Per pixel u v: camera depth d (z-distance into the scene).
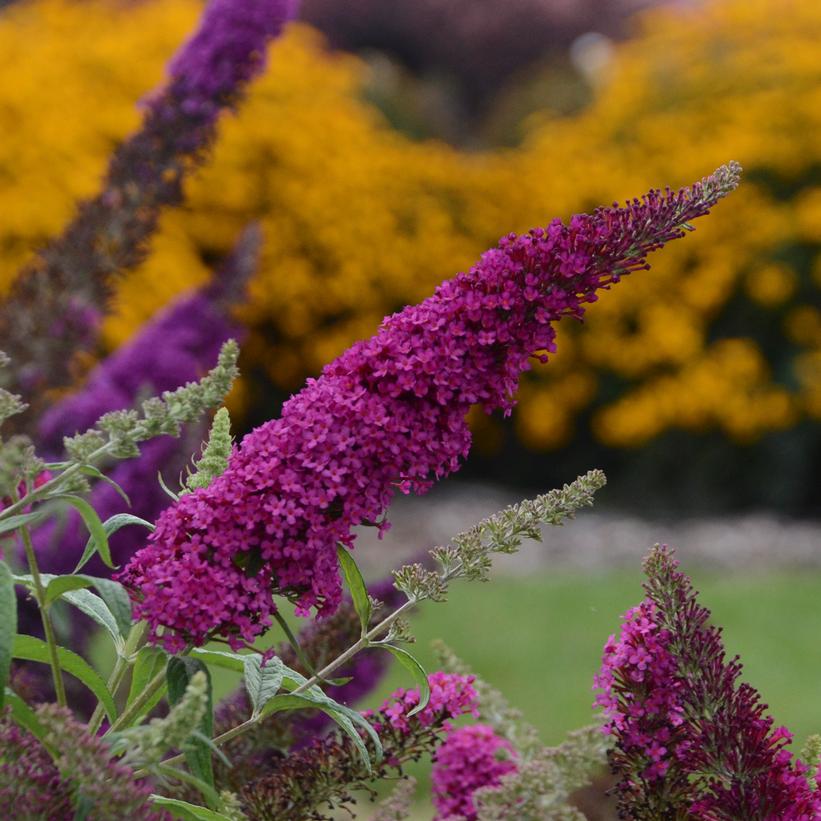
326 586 1.52
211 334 3.77
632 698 1.64
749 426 12.31
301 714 2.17
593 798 2.38
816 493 12.70
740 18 14.33
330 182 12.77
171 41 12.12
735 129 12.88
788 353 12.57
